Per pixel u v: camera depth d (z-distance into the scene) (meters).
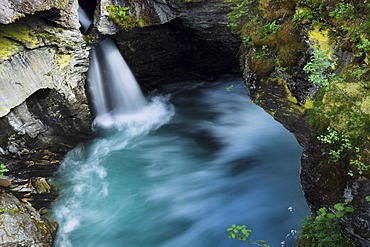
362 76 4.50
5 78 6.41
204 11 8.93
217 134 9.31
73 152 8.24
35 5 6.55
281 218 6.51
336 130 4.27
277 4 5.98
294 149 8.11
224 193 7.30
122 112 9.99
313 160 4.51
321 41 5.18
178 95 11.26
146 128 9.70
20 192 6.73
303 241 4.66
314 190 4.52
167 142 9.11
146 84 10.85
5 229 5.73
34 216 6.44
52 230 6.46
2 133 6.43
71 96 7.51
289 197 6.94
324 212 4.15
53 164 7.61
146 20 8.61
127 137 9.27
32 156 7.11
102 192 7.46
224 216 6.75
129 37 9.11
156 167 8.20
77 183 7.65
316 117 4.52
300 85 5.43
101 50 9.06
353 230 4.10
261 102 6.12
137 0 8.42
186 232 6.54
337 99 4.46
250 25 6.54
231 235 4.68
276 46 5.83
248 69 6.46
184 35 10.00
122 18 8.16
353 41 4.75
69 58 7.53
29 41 6.77
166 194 7.39
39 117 7.14
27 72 6.75
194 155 8.56
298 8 5.54
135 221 6.81
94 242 6.47
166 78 11.23
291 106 5.62
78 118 7.87
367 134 4.08
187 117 10.17
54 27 7.16
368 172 3.94
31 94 6.78
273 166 7.85
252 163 8.05
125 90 9.95
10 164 6.70
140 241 6.44
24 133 6.80
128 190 7.52
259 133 9.04
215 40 9.81
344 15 4.99
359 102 4.34
